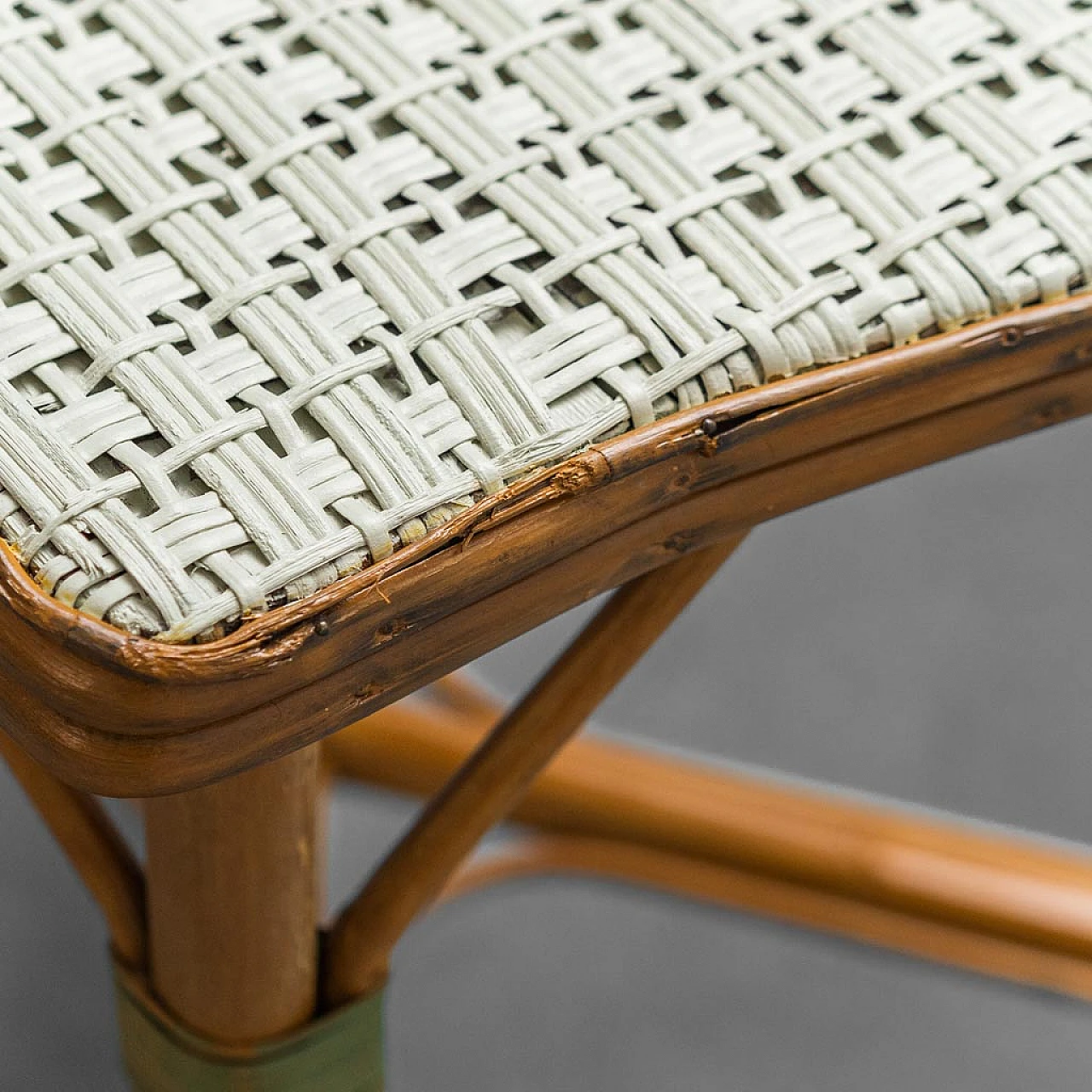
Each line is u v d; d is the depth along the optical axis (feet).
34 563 1.03
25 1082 2.73
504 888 3.16
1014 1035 2.96
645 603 1.36
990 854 2.87
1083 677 3.49
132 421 1.09
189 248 1.20
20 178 1.23
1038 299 1.28
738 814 2.85
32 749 1.05
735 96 1.34
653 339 1.18
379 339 1.16
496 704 2.92
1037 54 1.40
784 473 1.23
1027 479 3.88
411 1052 2.89
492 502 1.09
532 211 1.24
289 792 1.32
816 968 3.06
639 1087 2.88
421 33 1.37
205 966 1.43
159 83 1.30
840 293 1.23
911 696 3.44
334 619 1.03
